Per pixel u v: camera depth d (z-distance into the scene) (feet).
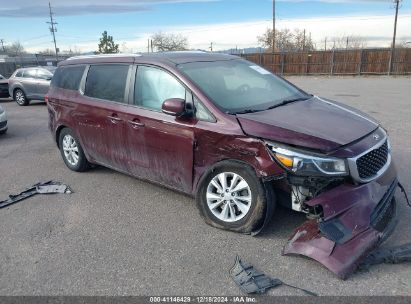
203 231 12.95
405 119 31.07
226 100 13.26
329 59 110.63
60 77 19.79
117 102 15.99
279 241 11.98
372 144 11.56
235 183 12.31
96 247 12.34
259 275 10.33
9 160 23.54
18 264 11.60
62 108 19.06
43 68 50.14
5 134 31.96
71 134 19.11
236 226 12.46
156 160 14.58
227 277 10.44
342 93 56.13
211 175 12.80
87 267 11.25
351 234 10.36
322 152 10.72
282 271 10.50
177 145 13.55
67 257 11.84
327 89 64.44
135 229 13.41
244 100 13.69
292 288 9.80
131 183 17.89
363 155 11.02
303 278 10.16
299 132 11.21
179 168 13.82
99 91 17.12
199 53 16.70
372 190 11.05
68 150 19.76
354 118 13.08
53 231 13.58
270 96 14.73
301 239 10.96
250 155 11.66
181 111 12.78
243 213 12.31
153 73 14.80
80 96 17.99
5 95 58.23
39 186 18.04
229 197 12.48
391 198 11.76
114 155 16.60
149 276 10.68
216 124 12.46
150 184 17.63
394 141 23.32
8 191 18.04
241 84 14.78
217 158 12.50
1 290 10.41
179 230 13.14
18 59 158.40
